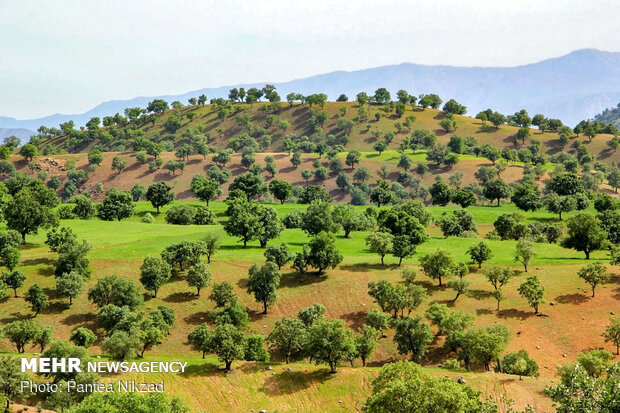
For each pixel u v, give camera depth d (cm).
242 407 5656
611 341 7356
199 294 9238
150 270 8869
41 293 8256
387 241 10256
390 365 4541
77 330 7331
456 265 9150
